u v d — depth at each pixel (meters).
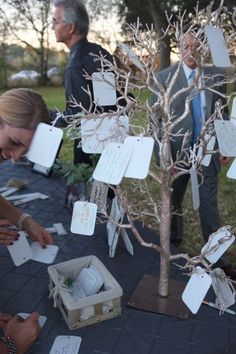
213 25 1.09
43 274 1.57
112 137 1.19
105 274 1.37
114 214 1.67
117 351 1.17
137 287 1.46
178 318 1.30
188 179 2.14
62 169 2.38
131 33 1.32
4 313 1.32
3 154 1.17
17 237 1.33
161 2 7.11
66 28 2.08
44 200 2.37
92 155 2.04
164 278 1.38
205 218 2.08
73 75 1.98
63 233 1.92
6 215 1.46
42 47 13.36
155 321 1.29
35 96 1.10
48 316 1.31
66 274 1.43
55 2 2.08
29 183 2.66
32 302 1.39
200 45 1.12
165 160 1.24
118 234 1.68
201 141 1.21
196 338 1.22
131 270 1.61
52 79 13.79
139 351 1.17
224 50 1.02
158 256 1.73
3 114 1.05
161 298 1.39
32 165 2.91
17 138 1.06
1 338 1.16
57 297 1.33
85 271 1.40
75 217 1.19
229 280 1.25
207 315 1.32
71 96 1.89
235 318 1.31
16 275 1.56
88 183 2.05
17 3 12.67
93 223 1.17
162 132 1.25
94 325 1.27
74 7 2.04
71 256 1.73
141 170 1.06
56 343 1.19
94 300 1.25
